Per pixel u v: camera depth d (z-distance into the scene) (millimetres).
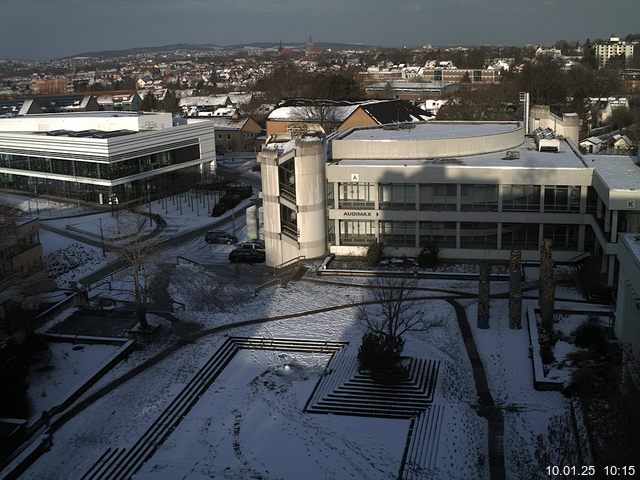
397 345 54438
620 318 54844
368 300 68188
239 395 52375
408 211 78062
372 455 44406
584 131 168375
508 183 74938
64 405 51500
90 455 45656
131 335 62688
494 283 71812
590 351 53844
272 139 142500
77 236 96062
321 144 77375
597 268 70312
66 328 64500
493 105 168625
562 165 76938
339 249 80875
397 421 48156
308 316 65312
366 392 51438
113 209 109625
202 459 44656
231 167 150875
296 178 77125
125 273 79250
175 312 67750
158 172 121250
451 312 64625
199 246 89750
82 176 116750
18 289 63562
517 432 45969
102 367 56531
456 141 84375
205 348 59812
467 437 45750
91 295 72688
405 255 79062
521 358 55312
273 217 78500
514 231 76375
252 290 72438
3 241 65188
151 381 54812
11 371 52719
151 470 43750
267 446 45812
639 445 34438
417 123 105000
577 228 74812
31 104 173250
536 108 108125
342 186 79375
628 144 138375
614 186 64812
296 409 50156
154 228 99500
